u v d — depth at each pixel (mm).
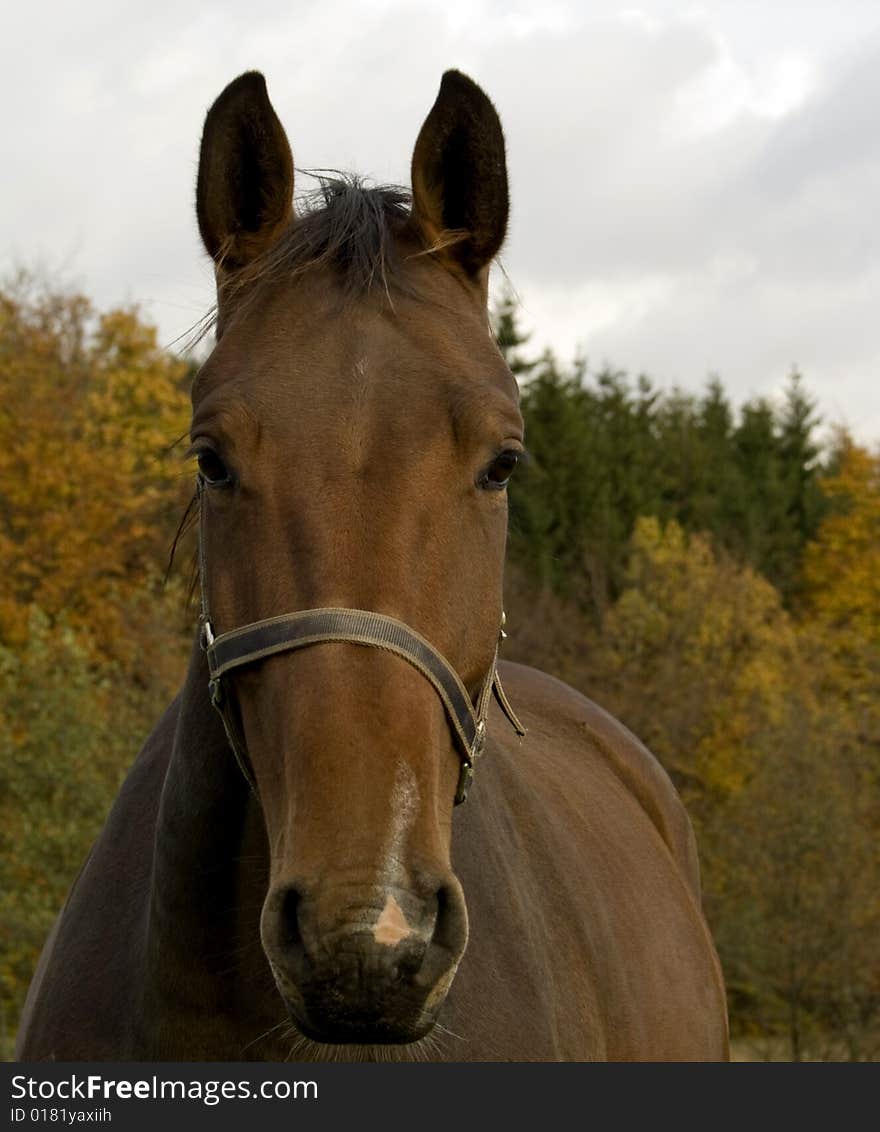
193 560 2951
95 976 2877
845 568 39281
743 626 28125
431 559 2340
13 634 21875
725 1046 4738
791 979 17812
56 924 3408
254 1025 2598
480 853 3092
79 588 23109
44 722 14508
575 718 4980
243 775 2580
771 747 19781
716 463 45844
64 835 13898
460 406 2420
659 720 25250
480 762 3469
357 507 2318
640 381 50625
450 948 2105
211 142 2756
